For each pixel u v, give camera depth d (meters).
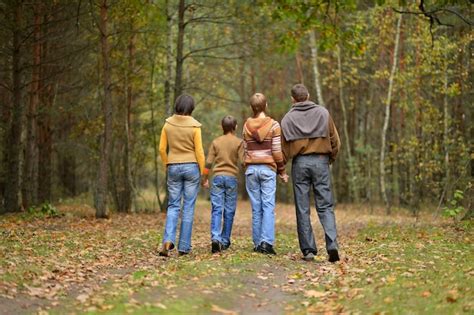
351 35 14.77
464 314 4.68
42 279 6.37
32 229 11.37
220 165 8.93
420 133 23.22
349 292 5.77
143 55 20.59
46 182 21.31
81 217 15.36
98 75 19.70
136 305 5.15
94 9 16.55
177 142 8.44
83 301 5.48
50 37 16.53
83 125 21.00
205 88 24.95
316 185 7.89
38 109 18.20
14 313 5.05
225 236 9.01
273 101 34.62
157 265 7.55
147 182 44.59
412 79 21.95
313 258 7.86
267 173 8.34
